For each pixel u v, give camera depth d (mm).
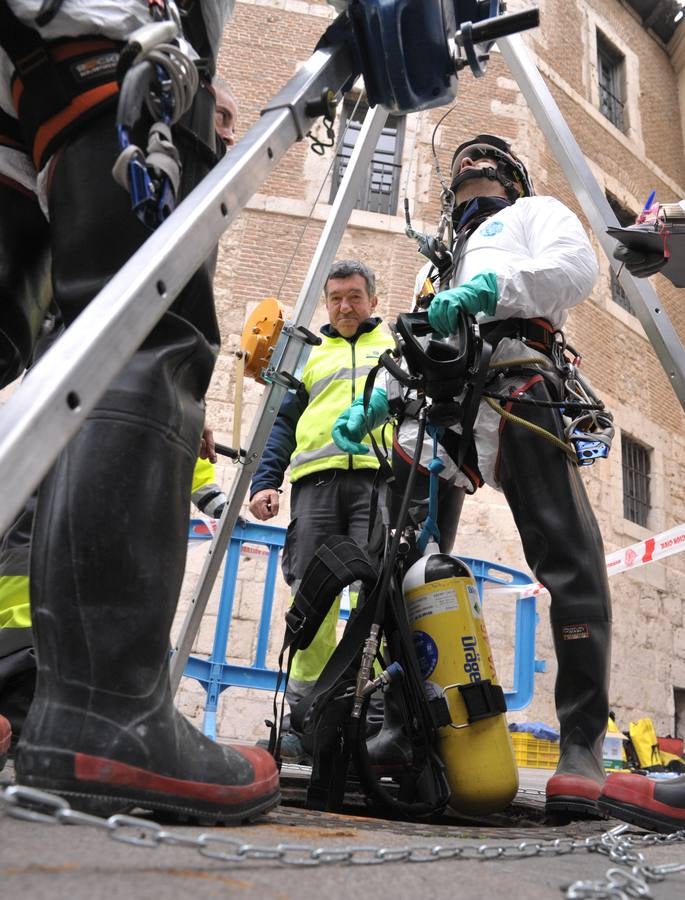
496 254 1908
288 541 3016
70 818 558
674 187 11445
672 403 9789
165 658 858
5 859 499
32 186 1149
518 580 4855
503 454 1778
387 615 1495
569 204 9359
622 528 8453
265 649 4051
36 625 813
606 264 9562
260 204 8133
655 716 8156
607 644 1630
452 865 682
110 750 777
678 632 8711
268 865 590
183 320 922
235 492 2184
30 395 535
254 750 1017
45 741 766
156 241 705
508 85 9328
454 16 1281
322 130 8523
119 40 948
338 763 1371
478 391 1642
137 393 858
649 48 12031
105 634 802
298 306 2283
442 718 1429
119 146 929
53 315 1621
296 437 3088
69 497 819
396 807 1345
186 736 874
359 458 2873
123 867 513
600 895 575
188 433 901
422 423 1684
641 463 9359
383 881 570
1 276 1127
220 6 1071
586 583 1645
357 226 8297
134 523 826
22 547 1761
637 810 1206
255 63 8812
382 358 1773
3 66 1013
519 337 1797
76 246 915
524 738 5707
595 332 9141
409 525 1733
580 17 10961
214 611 6316
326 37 1150
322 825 1012
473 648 1494
